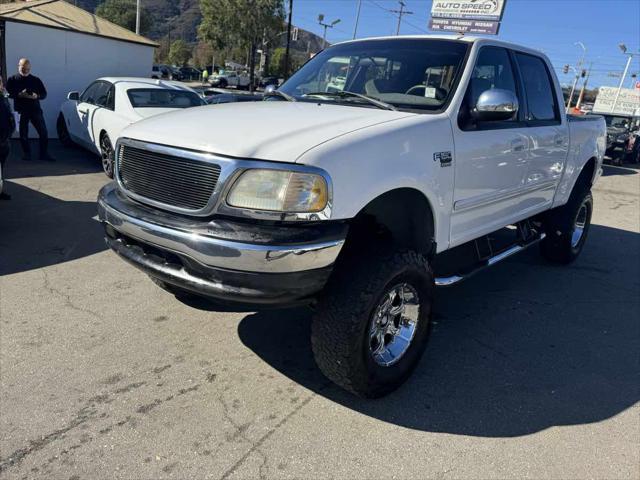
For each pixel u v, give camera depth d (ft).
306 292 8.43
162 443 8.54
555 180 16.12
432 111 10.93
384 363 9.96
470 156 11.19
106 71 46.09
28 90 30.66
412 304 10.33
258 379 10.53
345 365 9.11
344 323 8.86
